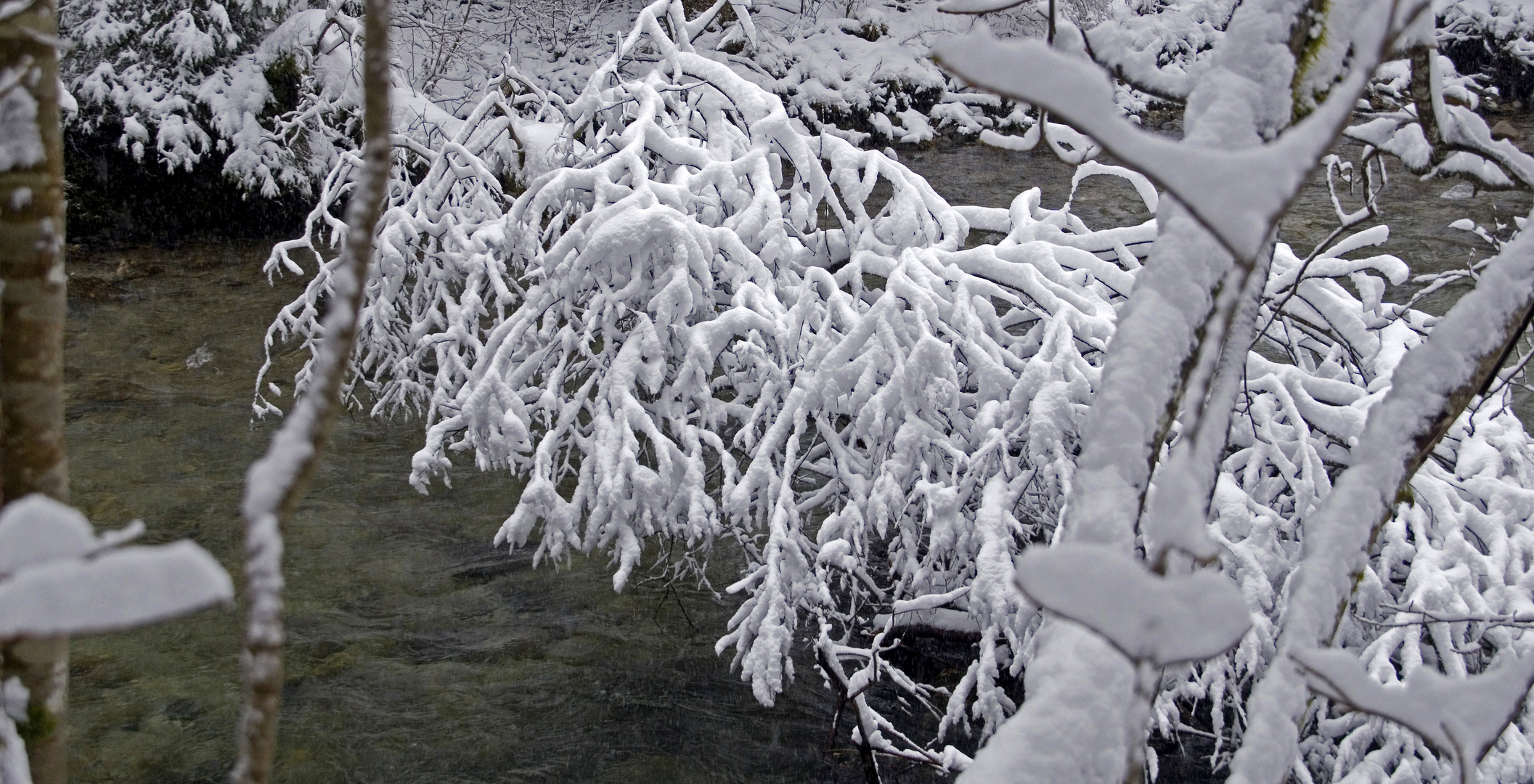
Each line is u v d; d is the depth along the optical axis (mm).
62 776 1462
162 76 13234
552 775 5547
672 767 5617
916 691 5160
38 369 1363
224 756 5605
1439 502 5090
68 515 565
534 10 19031
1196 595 718
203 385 9711
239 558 7316
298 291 11938
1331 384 5672
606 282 6047
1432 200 13547
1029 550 736
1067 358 5586
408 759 5621
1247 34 1474
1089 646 1479
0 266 1330
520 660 6398
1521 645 4691
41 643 1421
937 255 6309
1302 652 1119
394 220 7191
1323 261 6211
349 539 7555
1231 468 5773
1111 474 1376
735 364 6461
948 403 5738
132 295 11609
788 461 5707
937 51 742
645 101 6820
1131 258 6355
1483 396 2119
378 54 741
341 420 9195
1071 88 729
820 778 5582
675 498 5793
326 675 6219
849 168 6926
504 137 8062
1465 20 17969
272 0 13594
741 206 6676
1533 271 1756
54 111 1339
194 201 13359
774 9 21844
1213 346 1059
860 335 5852
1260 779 1398
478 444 6082
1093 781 1398
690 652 6500
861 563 5840
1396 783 4406
